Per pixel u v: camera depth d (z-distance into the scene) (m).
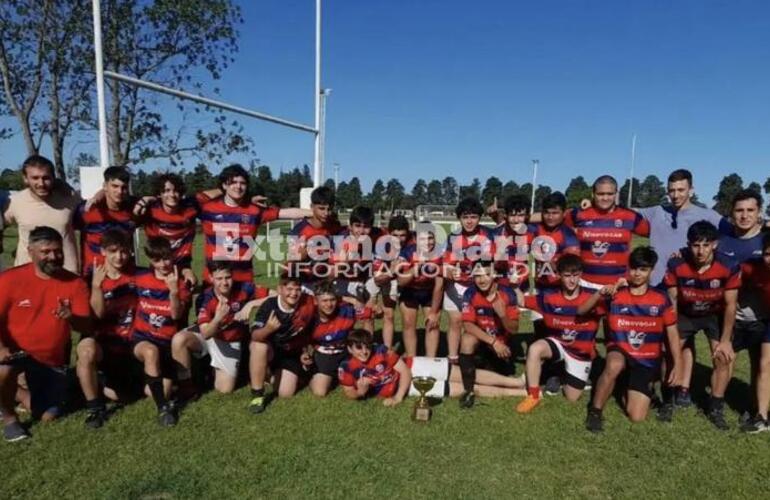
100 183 6.01
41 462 3.43
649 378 4.19
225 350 4.58
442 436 3.88
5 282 3.79
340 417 4.16
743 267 4.20
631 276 4.18
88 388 3.92
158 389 4.08
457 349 5.22
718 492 3.25
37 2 16.36
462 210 5.12
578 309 4.43
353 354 4.38
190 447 3.65
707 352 6.25
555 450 3.72
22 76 17.83
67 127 18.19
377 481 3.27
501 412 4.34
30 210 4.61
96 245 4.84
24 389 4.14
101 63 5.99
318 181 11.33
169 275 4.16
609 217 5.08
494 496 3.15
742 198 4.36
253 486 3.18
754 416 4.16
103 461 3.46
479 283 4.47
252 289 4.82
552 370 4.83
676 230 5.01
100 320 4.35
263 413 4.22
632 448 3.76
